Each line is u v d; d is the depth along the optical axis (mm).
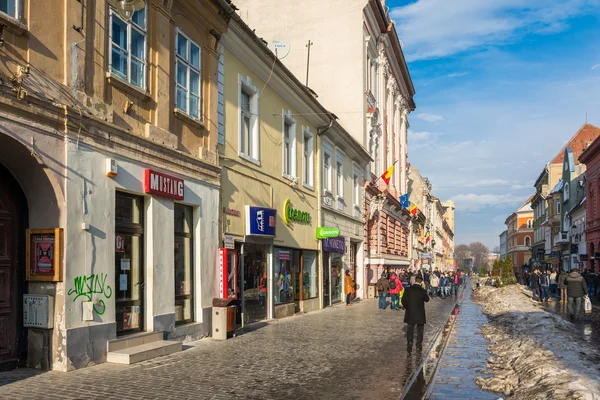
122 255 10641
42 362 8812
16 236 9008
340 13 32438
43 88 8562
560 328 14688
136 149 10789
